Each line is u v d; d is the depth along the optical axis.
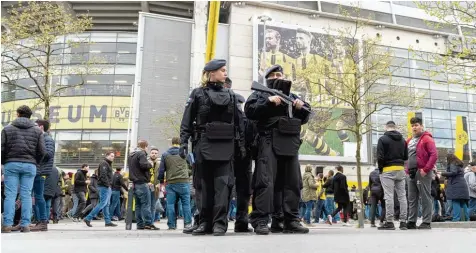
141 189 8.45
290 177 4.63
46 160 7.52
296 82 24.34
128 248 2.38
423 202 6.91
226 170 4.40
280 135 4.52
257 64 34.12
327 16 37.34
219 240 3.00
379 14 39.72
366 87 19.42
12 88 36.72
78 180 14.04
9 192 6.54
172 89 28.62
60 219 15.47
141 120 27.44
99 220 16.11
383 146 7.11
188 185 8.22
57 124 36.91
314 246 2.46
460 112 39.56
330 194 14.49
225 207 4.34
